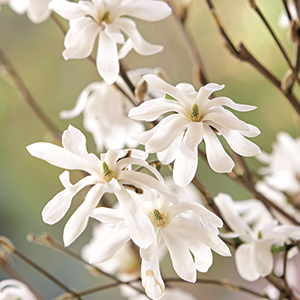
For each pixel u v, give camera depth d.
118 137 0.98
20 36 2.50
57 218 0.75
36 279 2.26
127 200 0.75
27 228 2.41
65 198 0.76
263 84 2.19
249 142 0.77
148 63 2.40
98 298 2.07
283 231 0.85
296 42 0.89
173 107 0.77
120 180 0.76
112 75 0.81
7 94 2.44
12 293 0.91
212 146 0.77
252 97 2.22
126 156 0.77
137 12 0.83
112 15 0.83
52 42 2.47
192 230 0.77
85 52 0.81
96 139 0.99
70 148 0.76
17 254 0.92
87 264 0.93
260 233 0.88
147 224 0.75
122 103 0.97
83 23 0.82
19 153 2.47
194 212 0.77
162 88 0.77
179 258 0.77
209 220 0.76
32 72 2.48
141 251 0.76
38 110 1.08
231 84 2.29
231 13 2.12
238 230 0.87
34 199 2.45
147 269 0.76
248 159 2.11
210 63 2.34
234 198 2.12
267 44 2.07
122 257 1.02
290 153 1.01
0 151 2.47
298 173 1.01
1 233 2.41
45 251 2.31
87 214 0.75
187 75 2.38
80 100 0.97
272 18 2.03
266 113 2.17
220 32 0.90
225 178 2.15
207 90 0.77
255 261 0.86
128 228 0.75
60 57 2.46
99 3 0.83
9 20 2.48
